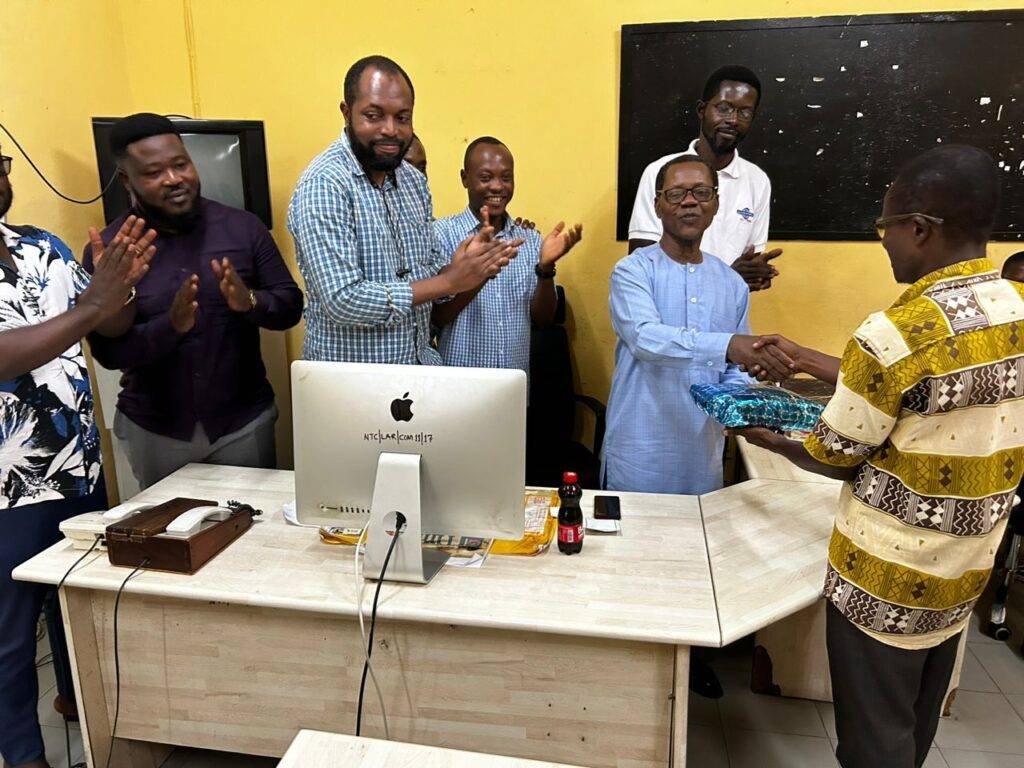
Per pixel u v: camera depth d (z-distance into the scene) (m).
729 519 1.71
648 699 1.40
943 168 1.09
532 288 2.57
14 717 1.70
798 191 2.78
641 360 1.90
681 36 2.70
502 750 1.50
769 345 1.65
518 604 1.37
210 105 3.03
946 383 1.09
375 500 1.40
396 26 2.88
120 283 1.49
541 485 2.58
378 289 1.68
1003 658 2.31
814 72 2.66
